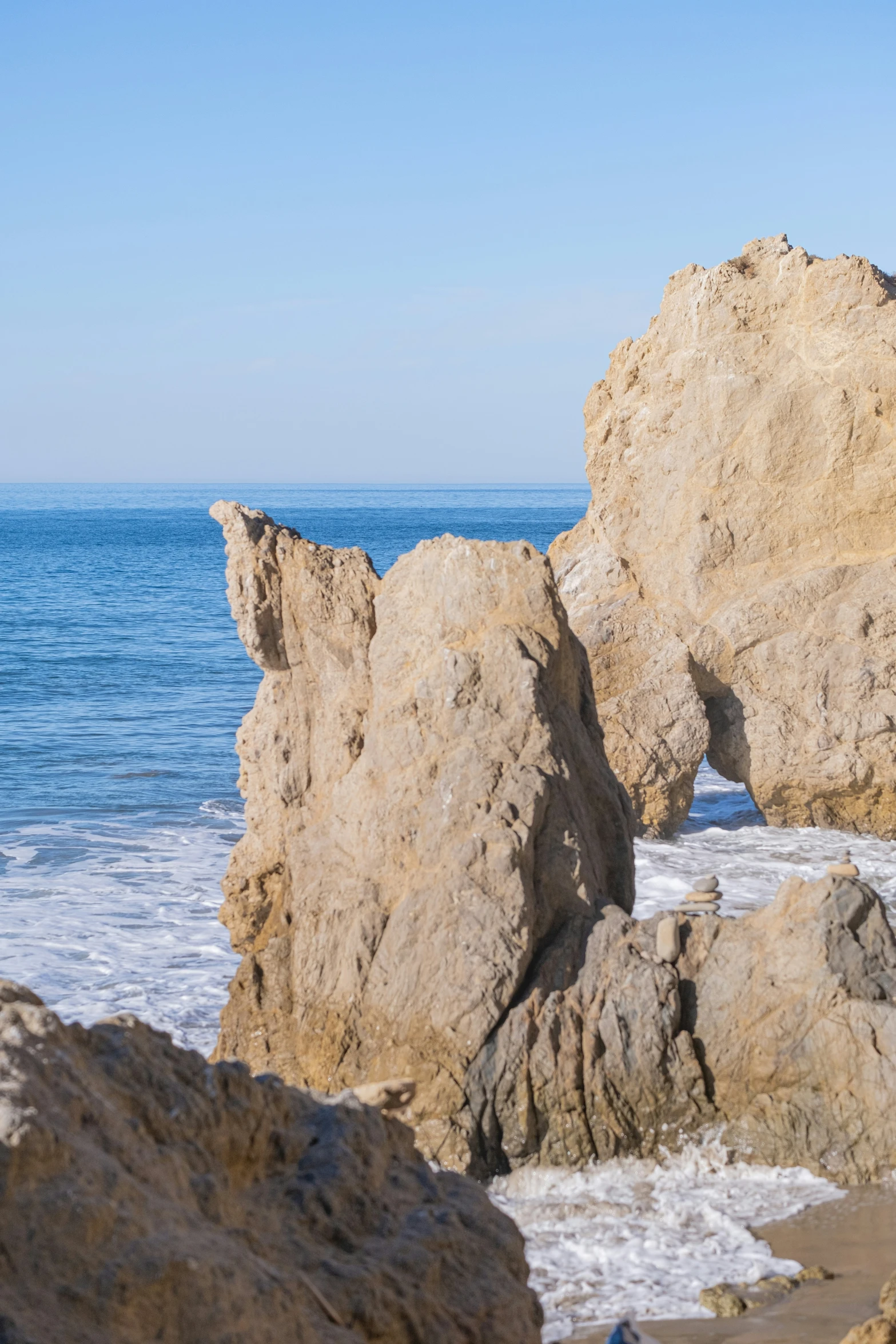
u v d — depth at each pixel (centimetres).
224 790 3083
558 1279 944
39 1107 460
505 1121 1137
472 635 1352
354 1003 1227
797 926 1179
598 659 2567
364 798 1310
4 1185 426
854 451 2503
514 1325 537
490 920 1188
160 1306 425
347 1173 564
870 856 2330
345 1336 472
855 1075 1102
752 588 2556
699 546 2567
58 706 4241
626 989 1168
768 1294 899
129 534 17538
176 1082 552
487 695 1312
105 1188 449
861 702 2444
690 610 2577
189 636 6169
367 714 1385
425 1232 550
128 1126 505
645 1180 1102
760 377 2538
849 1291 896
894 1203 1037
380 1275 518
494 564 1371
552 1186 1107
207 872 2330
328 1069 1221
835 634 2484
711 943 1209
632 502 2686
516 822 1230
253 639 1419
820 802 2522
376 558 11769
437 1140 1130
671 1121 1134
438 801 1265
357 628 1417
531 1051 1144
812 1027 1129
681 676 2514
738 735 2530
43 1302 410
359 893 1264
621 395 2742
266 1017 1312
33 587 8894
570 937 1221
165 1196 486
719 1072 1149
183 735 3775
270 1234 524
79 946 1869
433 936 1199
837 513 2528
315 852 1328
